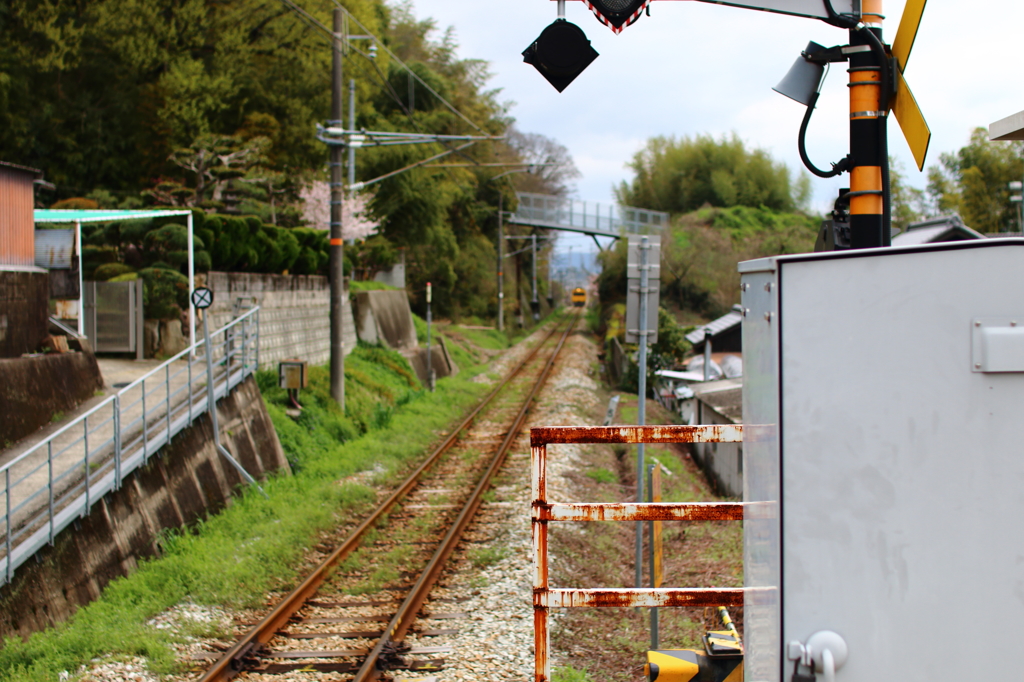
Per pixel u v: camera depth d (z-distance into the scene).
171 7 27.81
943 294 2.39
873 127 3.97
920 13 3.71
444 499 14.09
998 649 2.37
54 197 26.83
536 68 4.93
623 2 4.36
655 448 19.23
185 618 8.40
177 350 18.52
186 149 25.67
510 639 7.82
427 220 42.28
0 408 11.41
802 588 2.52
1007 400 2.36
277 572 9.92
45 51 25.16
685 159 69.69
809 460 2.51
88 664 7.28
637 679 7.13
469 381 34.00
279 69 30.86
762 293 2.69
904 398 2.42
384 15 51.97
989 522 2.37
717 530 12.05
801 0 4.14
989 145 40.81
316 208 31.34
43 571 8.36
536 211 61.88
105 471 10.37
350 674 7.09
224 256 19.81
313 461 16.23
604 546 11.43
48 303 14.24
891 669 2.44
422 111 45.19
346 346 27.11
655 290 8.67
